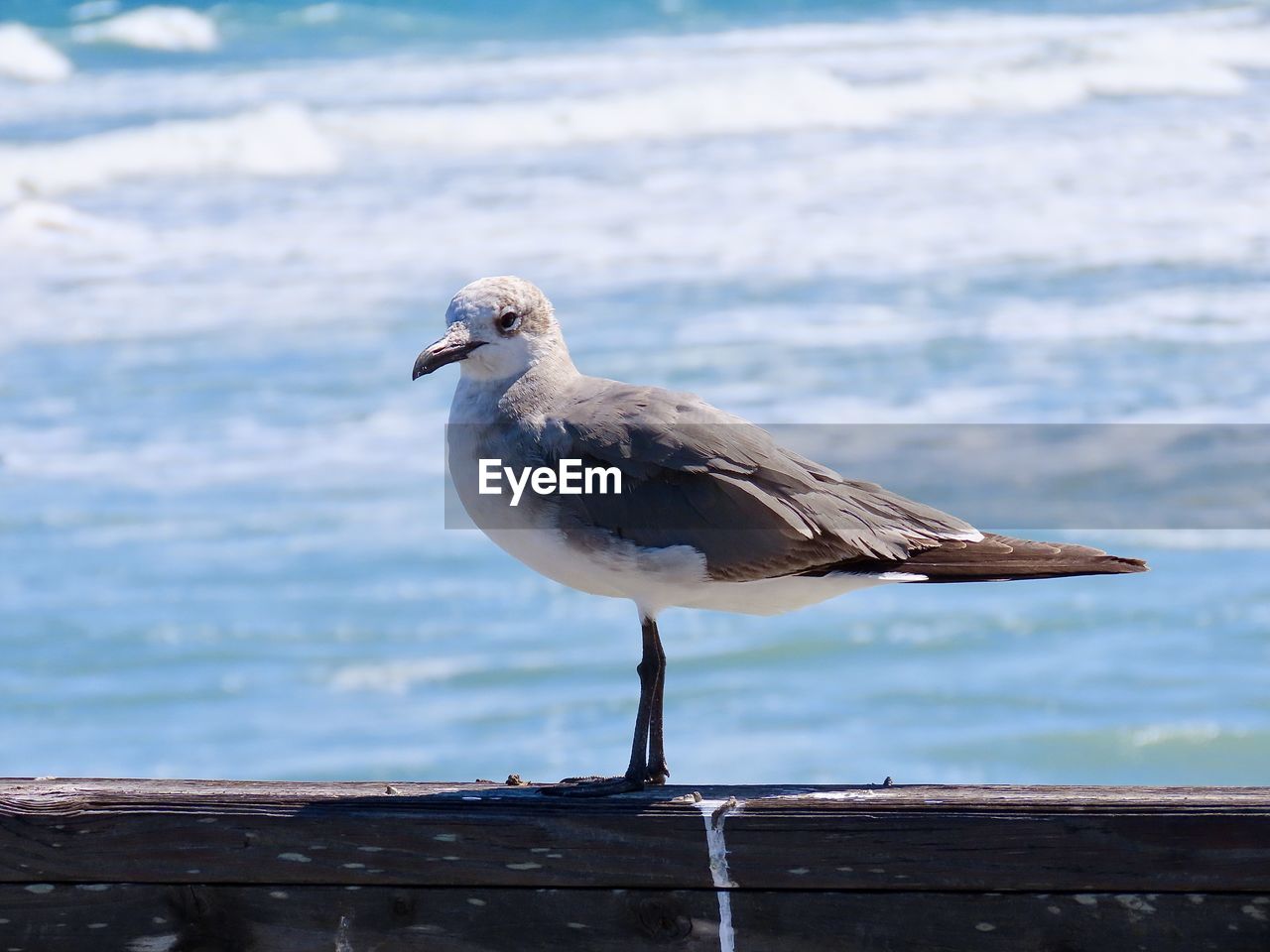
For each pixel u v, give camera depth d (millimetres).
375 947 4926
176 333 20953
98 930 4965
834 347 19547
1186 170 27734
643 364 18812
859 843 4785
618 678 13141
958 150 29750
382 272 23109
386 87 35375
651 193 27047
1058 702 12617
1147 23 41625
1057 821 4723
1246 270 22297
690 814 4824
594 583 6020
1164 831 4684
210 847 4910
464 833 4867
